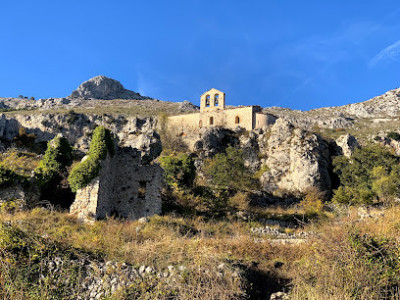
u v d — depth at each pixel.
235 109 71.94
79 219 20.45
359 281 10.96
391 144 76.94
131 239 15.34
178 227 20.56
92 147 22.98
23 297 10.85
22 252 12.26
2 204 21.08
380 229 15.36
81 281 11.77
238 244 15.34
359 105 127.12
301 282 12.02
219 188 39.34
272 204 42.16
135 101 141.62
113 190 25.17
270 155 61.00
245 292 11.75
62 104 122.00
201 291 11.11
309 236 16.67
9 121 77.44
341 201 37.84
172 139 71.12
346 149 60.97
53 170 25.06
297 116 115.69
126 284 11.59
